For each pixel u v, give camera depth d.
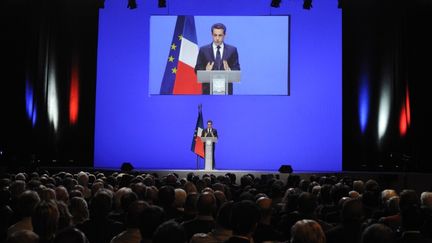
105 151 26.95
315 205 8.29
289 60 27.09
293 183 16.16
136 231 6.60
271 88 26.91
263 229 7.64
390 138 26.95
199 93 26.86
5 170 22.47
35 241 4.30
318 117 26.92
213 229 7.48
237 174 23.27
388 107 27.08
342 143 27.09
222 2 27.23
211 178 15.08
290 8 27.23
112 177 14.08
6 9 26.11
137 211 6.54
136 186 10.26
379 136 27.14
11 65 26.28
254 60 26.95
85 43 27.66
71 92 27.45
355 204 7.09
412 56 26.56
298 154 26.83
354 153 27.50
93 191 11.26
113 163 26.91
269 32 26.98
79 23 27.61
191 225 7.61
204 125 26.88
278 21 26.98
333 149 26.83
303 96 26.97
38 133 26.73
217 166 26.75
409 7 26.61
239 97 26.95
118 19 27.31
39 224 5.77
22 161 25.19
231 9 27.20
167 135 26.94
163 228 4.64
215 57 26.94
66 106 27.45
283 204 10.58
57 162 27.19
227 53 26.95
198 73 25.84
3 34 26.12
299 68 27.08
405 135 26.59
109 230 7.48
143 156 26.89
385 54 27.17
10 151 26.11
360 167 27.34
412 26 26.58
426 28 26.28
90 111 27.72
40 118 26.83
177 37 27.12
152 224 5.62
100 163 26.92
